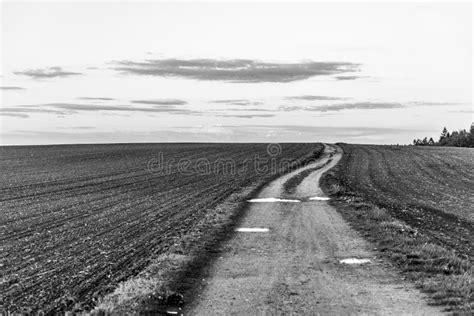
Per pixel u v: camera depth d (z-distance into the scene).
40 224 29.44
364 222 26.80
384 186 52.94
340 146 130.00
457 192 48.34
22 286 16.59
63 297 15.24
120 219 30.69
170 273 16.77
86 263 19.59
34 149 111.06
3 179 57.19
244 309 13.56
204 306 13.81
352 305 13.74
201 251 20.31
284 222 27.59
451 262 17.80
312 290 15.18
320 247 21.12
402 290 14.94
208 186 49.94
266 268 17.84
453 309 13.12
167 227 27.30
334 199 37.47
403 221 30.22
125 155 96.06
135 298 13.75
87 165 76.56
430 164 81.38
